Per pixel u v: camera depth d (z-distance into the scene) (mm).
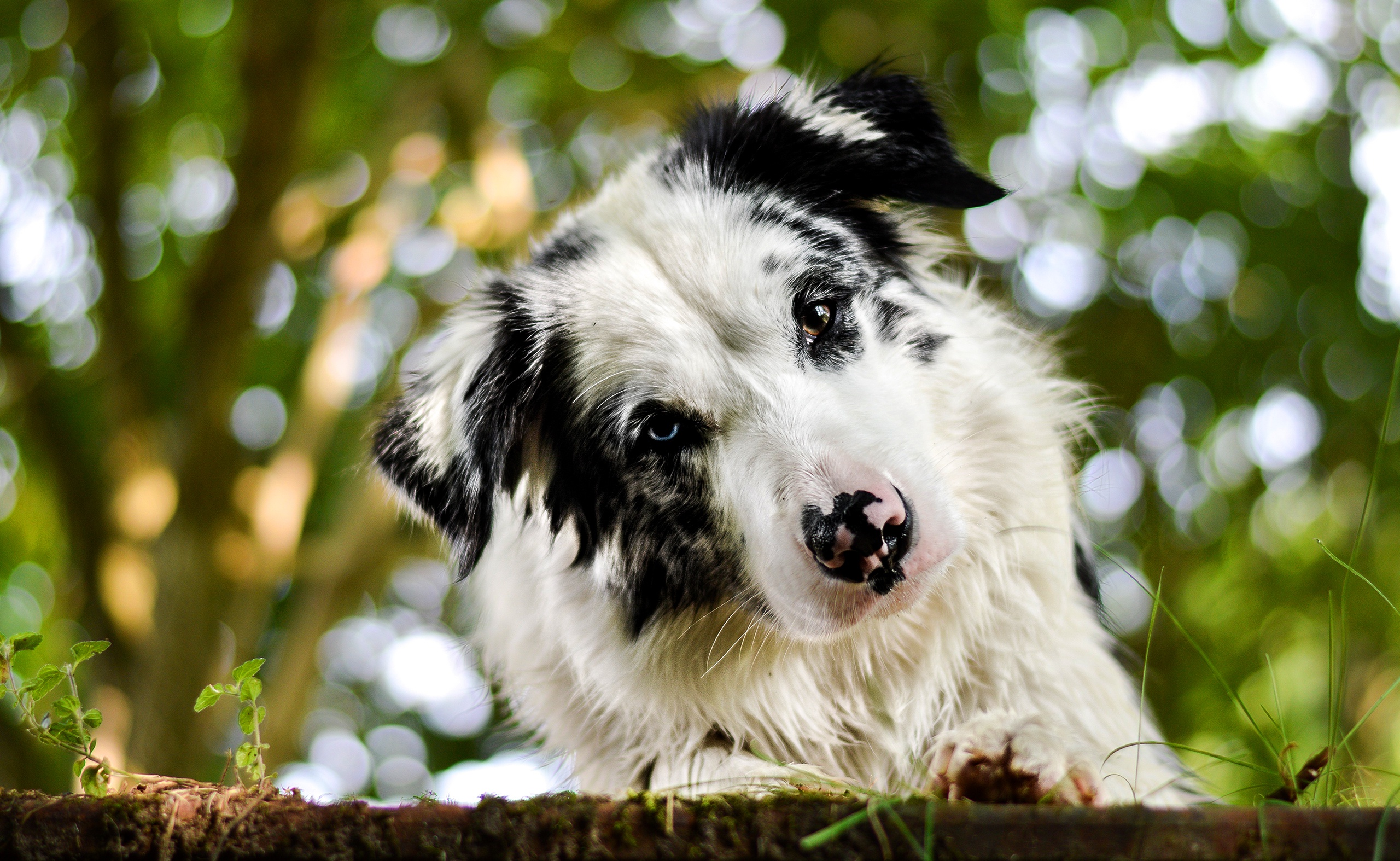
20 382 1655
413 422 854
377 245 1602
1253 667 1556
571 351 833
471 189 1615
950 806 620
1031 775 687
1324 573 1579
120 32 1655
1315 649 1576
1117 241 1659
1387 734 1369
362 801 638
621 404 817
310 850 629
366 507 1615
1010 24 1602
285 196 1615
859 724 825
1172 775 834
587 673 831
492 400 845
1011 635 816
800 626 778
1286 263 1618
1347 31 1644
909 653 818
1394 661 1394
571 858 624
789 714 817
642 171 890
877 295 832
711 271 821
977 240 1529
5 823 633
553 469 847
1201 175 1627
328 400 1622
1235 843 611
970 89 1609
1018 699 808
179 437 1607
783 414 791
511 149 1604
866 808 623
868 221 873
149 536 1604
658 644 816
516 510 867
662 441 812
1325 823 610
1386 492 1587
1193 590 1662
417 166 1631
